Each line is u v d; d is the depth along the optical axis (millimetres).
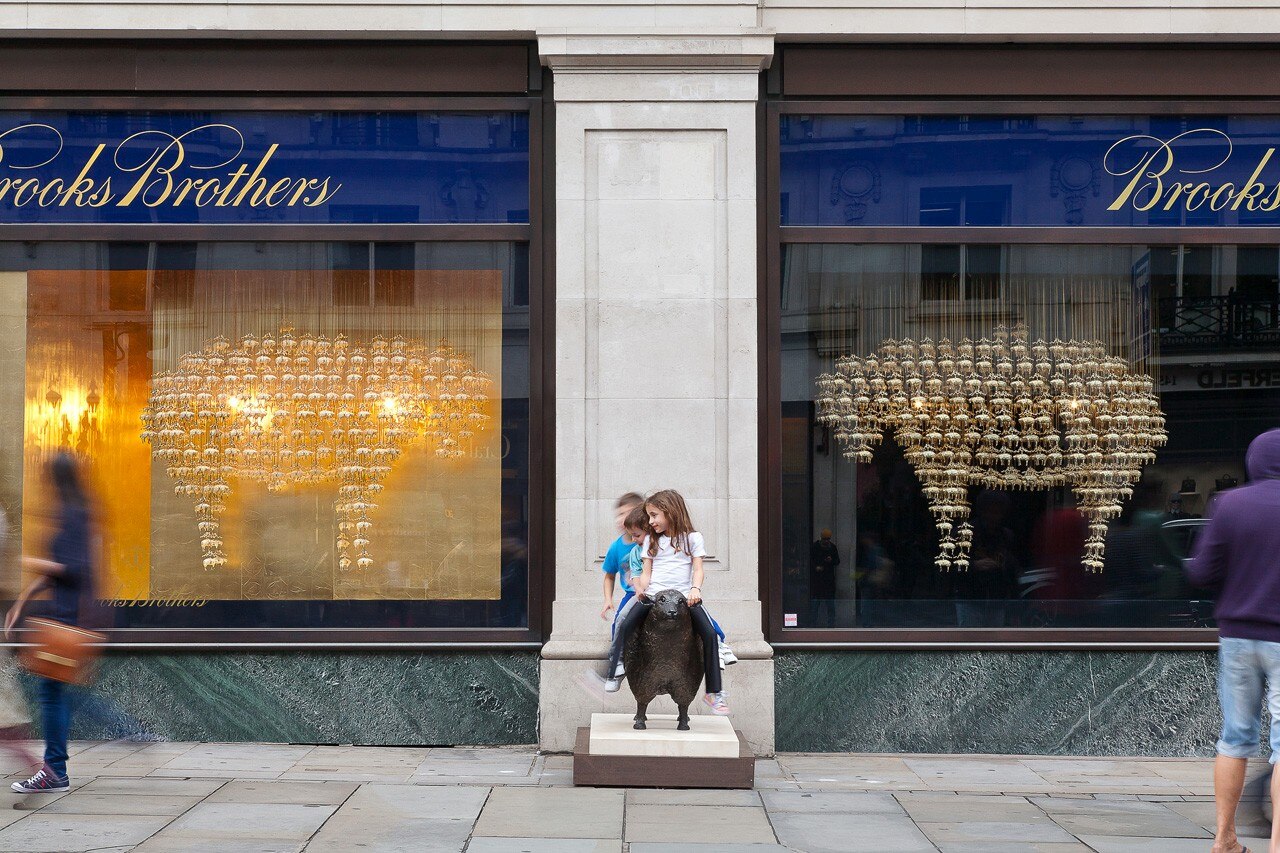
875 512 9039
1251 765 8203
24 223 9031
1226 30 8906
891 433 9102
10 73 8922
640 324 8781
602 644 8547
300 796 7043
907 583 9008
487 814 6664
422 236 9031
